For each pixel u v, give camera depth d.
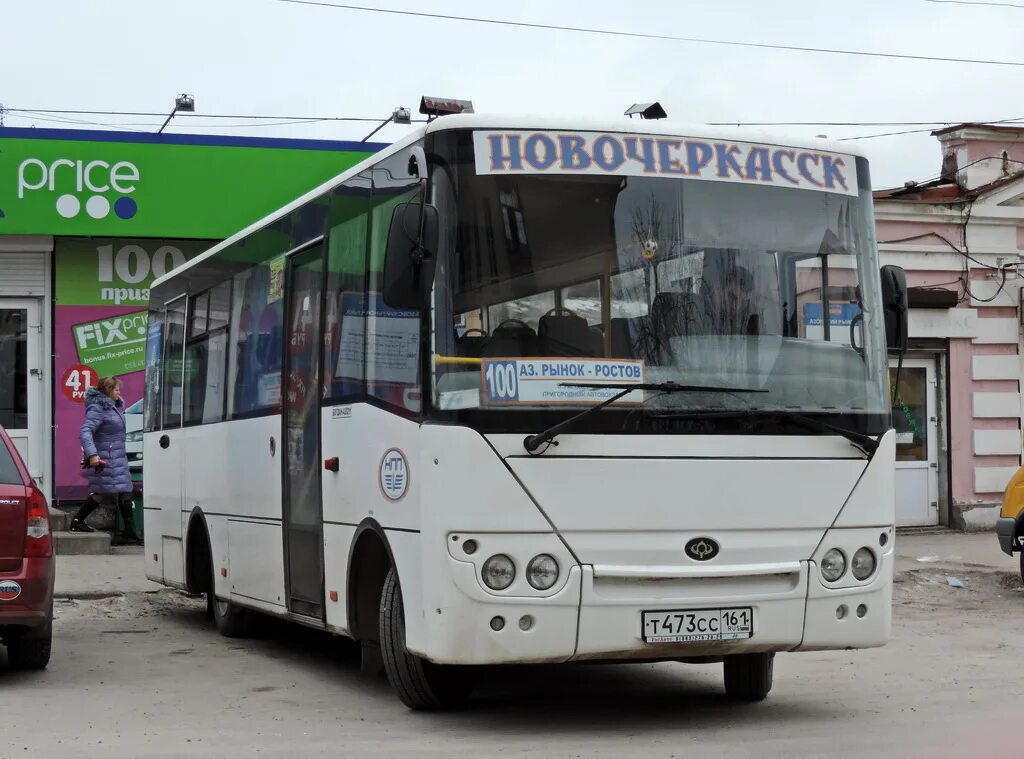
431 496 7.44
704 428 7.65
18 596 9.34
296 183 20.02
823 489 7.88
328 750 7.27
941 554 18.75
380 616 8.29
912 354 21.88
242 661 10.97
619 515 7.46
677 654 7.64
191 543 13.05
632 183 7.84
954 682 9.75
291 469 10.08
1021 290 22.08
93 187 19.27
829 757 7.02
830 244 8.19
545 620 7.33
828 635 7.86
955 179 22.05
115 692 9.38
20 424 19.61
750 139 8.15
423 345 7.56
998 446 22.06
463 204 7.59
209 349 12.55
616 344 7.61
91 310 19.81
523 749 7.24
